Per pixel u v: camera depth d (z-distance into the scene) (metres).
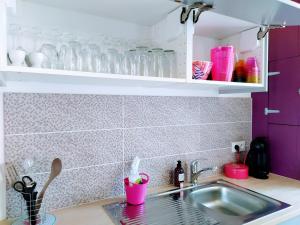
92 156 1.17
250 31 1.38
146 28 1.32
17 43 0.93
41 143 1.05
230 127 1.66
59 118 1.09
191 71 1.07
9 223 0.96
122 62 1.11
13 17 1.00
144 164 1.32
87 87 1.16
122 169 1.25
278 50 1.56
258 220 1.01
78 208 1.11
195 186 1.41
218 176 1.59
